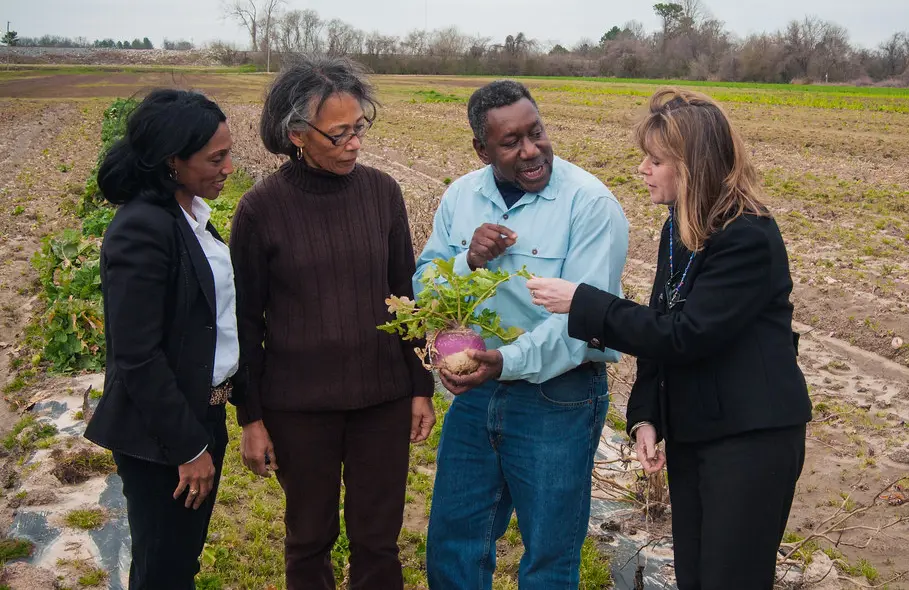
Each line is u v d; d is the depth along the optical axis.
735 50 80.00
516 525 4.83
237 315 3.25
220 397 3.03
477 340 3.11
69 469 5.19
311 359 3.26
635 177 16.62
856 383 7.43
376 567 3.47
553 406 3.24
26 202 15.58
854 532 5.15
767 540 2.78
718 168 2.76
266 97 3.14
